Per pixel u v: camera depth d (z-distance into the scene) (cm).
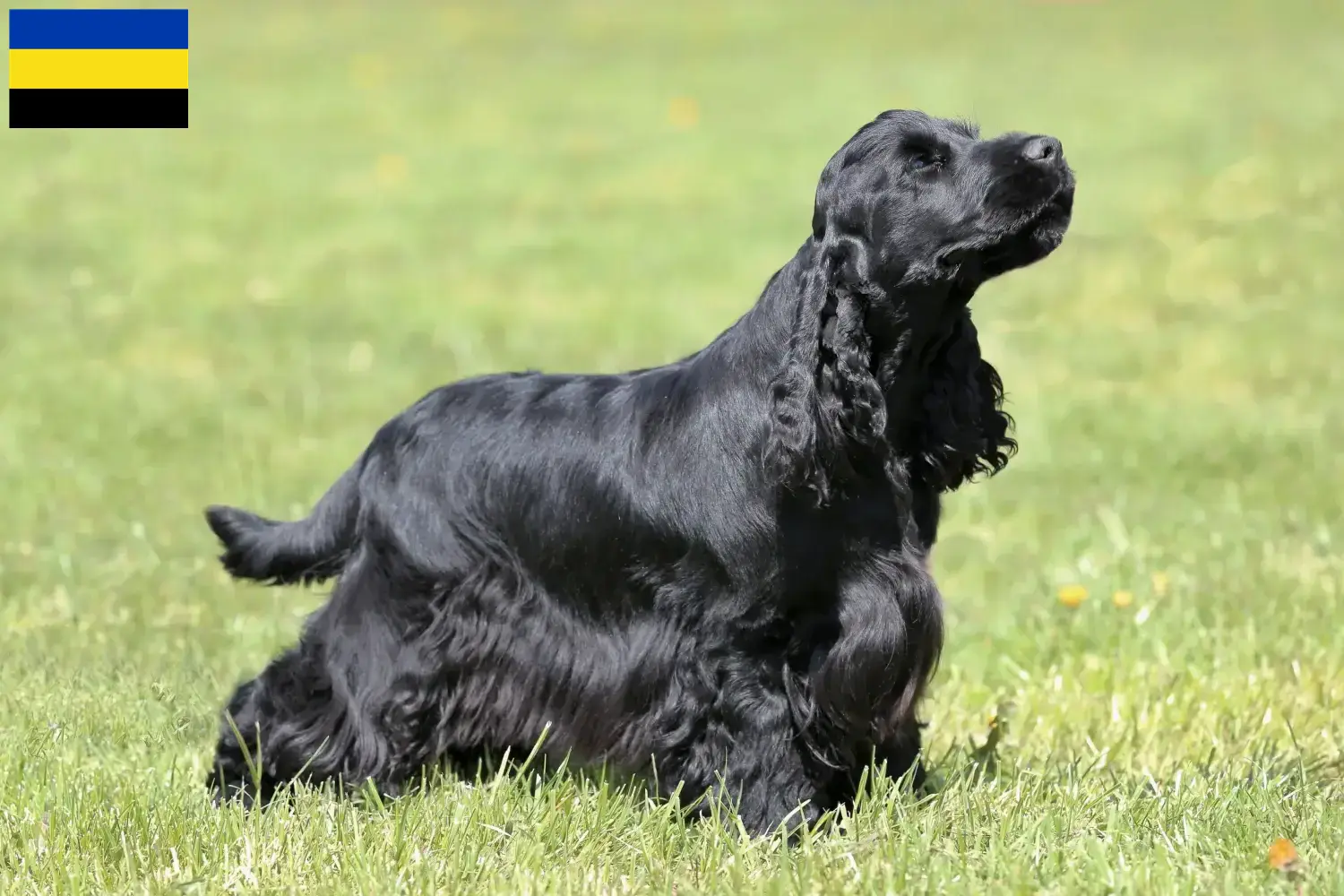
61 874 677
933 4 4312
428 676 771
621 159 3031
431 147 3147
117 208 2723
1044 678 945
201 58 3903
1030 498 1360
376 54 3972
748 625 711
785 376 685
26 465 1512
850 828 699
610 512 738
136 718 898
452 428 782
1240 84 3167
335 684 774
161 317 2144
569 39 4094
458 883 659
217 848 696
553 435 759
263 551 800
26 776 780
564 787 739
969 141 693
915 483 724
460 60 3906
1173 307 2044
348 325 2114
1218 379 1761
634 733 754
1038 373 1812
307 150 3127
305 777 774
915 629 708
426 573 767
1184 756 814
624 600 747
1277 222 2333
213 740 875
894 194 682
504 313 2166
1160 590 1078
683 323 2092
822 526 693
